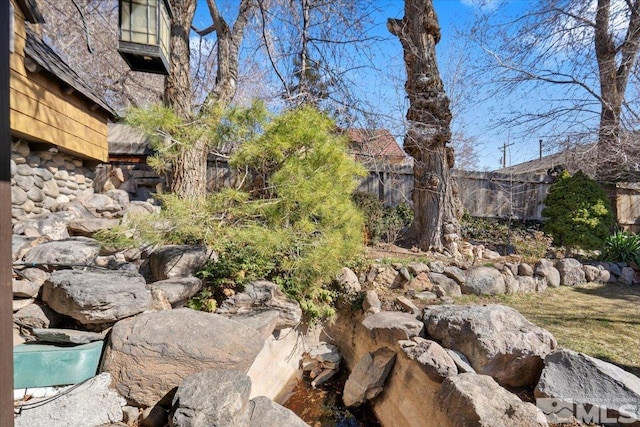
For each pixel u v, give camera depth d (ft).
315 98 19.52
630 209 24.26
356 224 13.19
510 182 25.98
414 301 13.85
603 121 22.18
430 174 19.31
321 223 12.12
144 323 7.77
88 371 7.28
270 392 10.97
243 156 11.85
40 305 8.16
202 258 11.57
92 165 16.14
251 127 12.07
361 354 12.32
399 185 25.17
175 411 6.39
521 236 22.12
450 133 19.51
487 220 25.40
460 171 26.20
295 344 13.00
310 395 11.71
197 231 11.10
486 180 26.66
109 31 28.53
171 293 9.55
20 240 9.14
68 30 27.76
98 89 30.48
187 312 8.43
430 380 8.23
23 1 9.87
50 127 11.51
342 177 12.10
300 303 12.44
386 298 13.74
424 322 10.43
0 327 3.23
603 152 21.45
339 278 14.15
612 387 6.46
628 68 22.39
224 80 19.61
